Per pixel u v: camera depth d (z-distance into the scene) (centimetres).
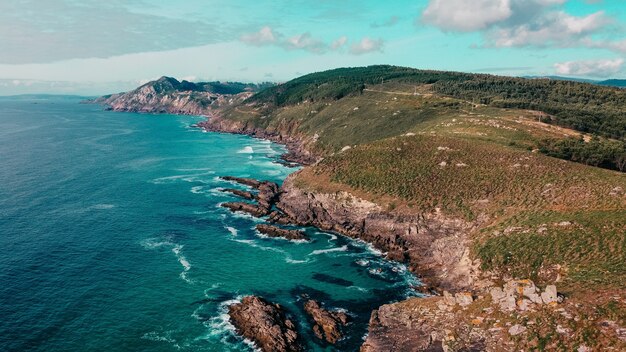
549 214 8088
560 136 14888
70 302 6988
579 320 4709
